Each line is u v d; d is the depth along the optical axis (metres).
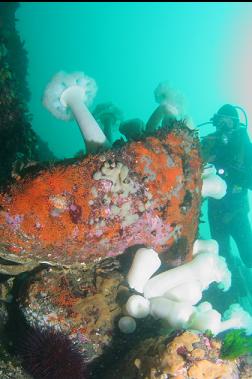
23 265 1.05
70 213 0.88
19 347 0.93
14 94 1.72
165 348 0.83
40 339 0.90
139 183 0.95
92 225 0.91
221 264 1.18
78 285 1.03
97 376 1.02
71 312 0.97
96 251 0.97
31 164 0.95
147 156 0.97
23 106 1.83
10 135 1.66
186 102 1.33
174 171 1.01
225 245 2.24
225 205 2.11
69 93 1.16
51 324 0.95
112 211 0.92
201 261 1.10
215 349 0.84
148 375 0.82
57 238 0.89
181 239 1.10
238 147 1.95
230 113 1.97
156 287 1.05
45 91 1.16
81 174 0.89
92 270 1.07
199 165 1.10
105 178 0.89
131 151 0.96
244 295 2.15
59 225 0.88
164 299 1.03
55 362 0.87
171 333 0.90
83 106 1.16
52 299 0.97
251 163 2.01
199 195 1.12
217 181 1.26
